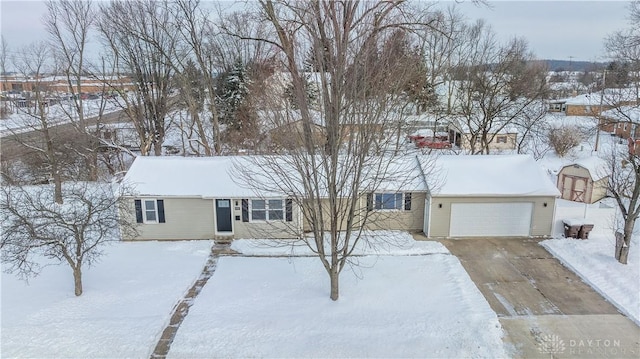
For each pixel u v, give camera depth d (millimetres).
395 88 11648
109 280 13523
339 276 13766
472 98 31125
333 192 11453
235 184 16938
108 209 14273
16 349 9789
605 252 15273
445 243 16656
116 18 26406
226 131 29734
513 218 17125
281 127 11539
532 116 31750
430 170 17469
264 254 15695
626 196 16375
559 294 12750
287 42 13891
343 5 12070
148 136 28156
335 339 10312
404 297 12383
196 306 11969
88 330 10547
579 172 21766
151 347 10062
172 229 17016
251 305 12031
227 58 30953
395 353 9805
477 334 10445
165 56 26031
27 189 20938
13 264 13664
